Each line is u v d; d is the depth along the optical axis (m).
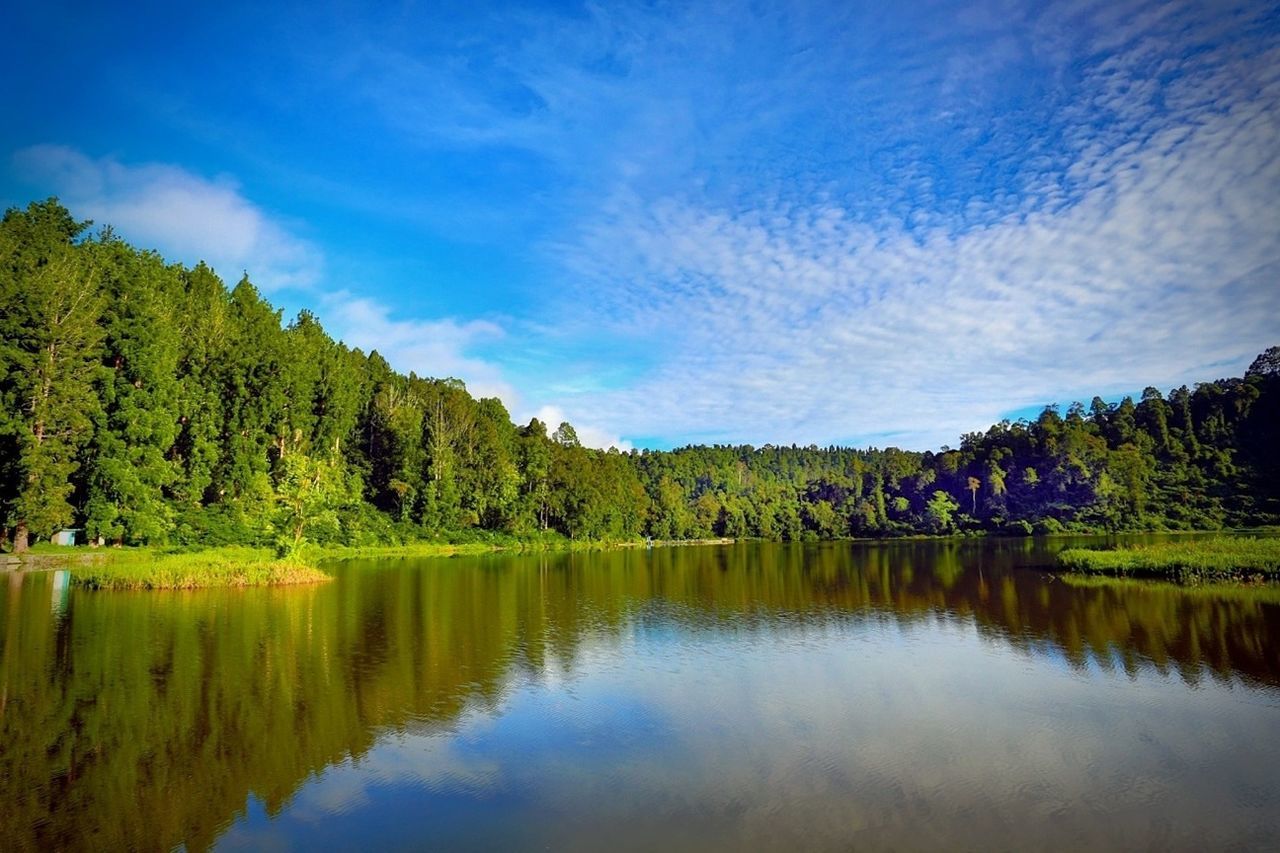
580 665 24.58
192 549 52.06
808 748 16.64
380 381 102.62
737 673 23.52
